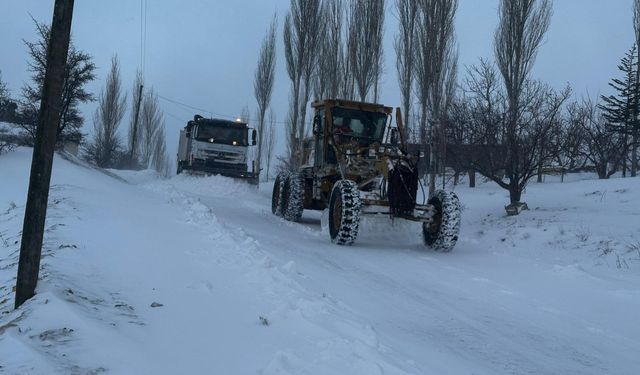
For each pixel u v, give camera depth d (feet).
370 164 34.65
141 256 20.43
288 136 106.52
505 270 26.37
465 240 36.86
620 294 21.67
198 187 67.72
